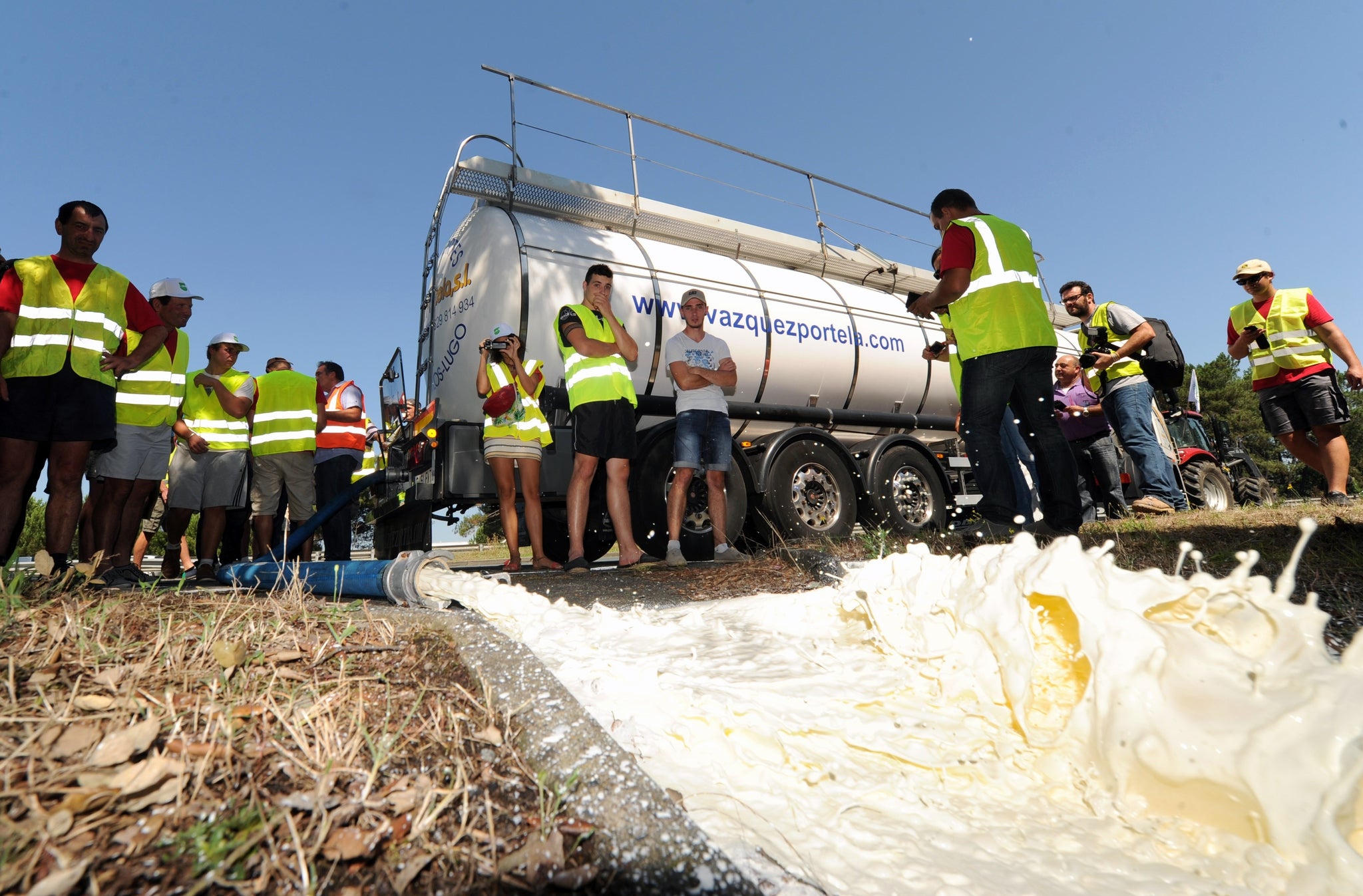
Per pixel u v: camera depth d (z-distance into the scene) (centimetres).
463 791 112
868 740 149
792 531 607
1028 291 384
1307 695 116
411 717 135
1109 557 154
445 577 270
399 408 623
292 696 135
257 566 383
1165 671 129
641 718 155
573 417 459
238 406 496
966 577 181
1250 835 113
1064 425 705
